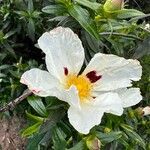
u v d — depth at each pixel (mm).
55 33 171
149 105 230
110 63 176
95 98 176
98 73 179
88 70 180
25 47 241
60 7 189
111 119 197
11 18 232
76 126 167
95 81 180
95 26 182
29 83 166
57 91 166
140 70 178
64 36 172
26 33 234
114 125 198
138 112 203
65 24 193
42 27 230
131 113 202
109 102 171
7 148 225
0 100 226
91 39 195
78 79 180
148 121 223
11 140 226
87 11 183
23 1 228
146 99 229
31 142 188
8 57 235
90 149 178
